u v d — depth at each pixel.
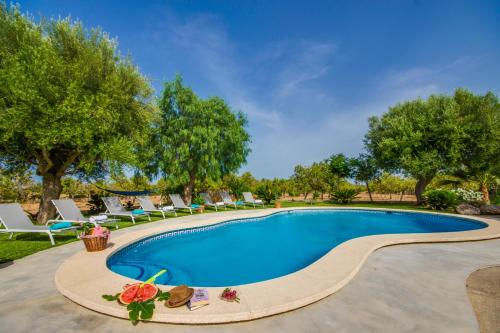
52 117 10.11
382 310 3.36
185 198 20.05
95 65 12.00
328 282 4.06
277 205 18.06
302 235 10.21
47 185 12.88
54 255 6.05
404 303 3.55
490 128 17.89
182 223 10.81
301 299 3.47
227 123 20.80
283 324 3.05
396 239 6.96
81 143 10.80
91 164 12.70
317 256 7.45
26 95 9.41
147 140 16.47
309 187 29.11
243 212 15.20
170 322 3.08
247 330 2.93
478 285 4.16
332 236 10.08
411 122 20.58
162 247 8.30
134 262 6.77
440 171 20.06
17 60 10.09
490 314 3.22
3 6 10.94
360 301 3.63
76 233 8.06
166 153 17.94
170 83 18.84
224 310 3.17
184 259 7.07
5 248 6.62
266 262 6.87
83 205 22.20
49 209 12.65
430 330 2.88
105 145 11.66
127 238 7.55
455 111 19.05
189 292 3.44
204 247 8.35
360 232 10.87
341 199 22.42
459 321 3.06
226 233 10.58
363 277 4.55
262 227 11.91
